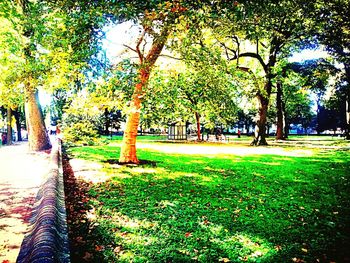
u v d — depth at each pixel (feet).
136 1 26.14
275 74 105.50
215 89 43.73
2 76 37.32
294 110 217.97
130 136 51.62
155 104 40.52
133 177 39.27
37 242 11.37
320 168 48.85
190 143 116.26
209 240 19.07
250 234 20.17
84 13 26.25
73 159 57.21
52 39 29.40
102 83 30.96
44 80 34.83
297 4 50.29
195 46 46.09
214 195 30.32
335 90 124.06
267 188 33.71
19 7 40.70
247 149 86.22
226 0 28.78
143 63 35.60
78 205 26.58
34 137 76.43
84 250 17.29
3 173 41.34
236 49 101.04
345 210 25.64
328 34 62.54
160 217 23.32
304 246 18.43
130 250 17.42
